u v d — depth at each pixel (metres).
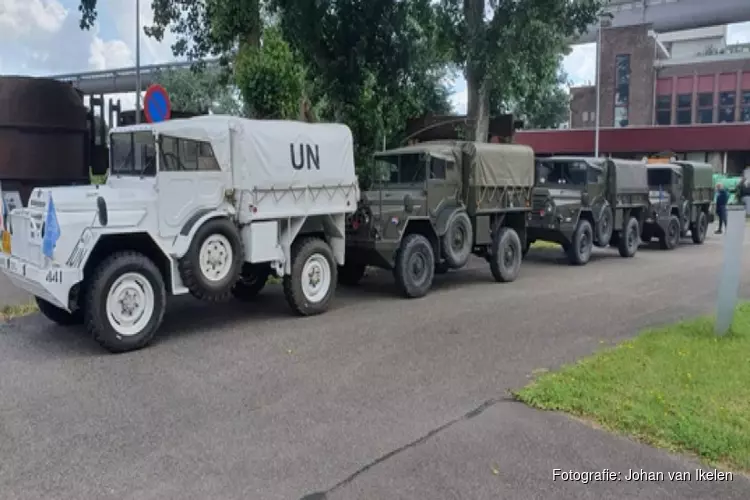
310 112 14.09
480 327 8.20
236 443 4.65
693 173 20.30
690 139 37.66
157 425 4.98
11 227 7.69
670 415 4.92
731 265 7.20
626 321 8.55
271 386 5.90
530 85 16.50
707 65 45.62
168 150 7.45
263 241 8.29
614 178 16.05
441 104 23.20
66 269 6.66
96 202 6.96
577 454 4.45
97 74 43.44
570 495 3.94
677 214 19.53
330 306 9.54
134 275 7.06
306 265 8.85
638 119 47.59
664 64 47.06
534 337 7.67
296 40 14.02
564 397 5.33
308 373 6.29
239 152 8.02
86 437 4.75
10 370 6.34
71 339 7.52
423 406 5.36
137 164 7.67
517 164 12.17
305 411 5.27
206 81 32.00
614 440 4.64
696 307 9.53
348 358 6.80
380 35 15.02
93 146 14.90
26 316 8.59
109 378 6.11
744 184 28.83
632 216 17.31
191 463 4.34
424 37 15.99
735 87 44.88
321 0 13.65
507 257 12.11
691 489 4.02
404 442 4.66
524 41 14.73
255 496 3.91
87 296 6.85
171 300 9.92
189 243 7.51
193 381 6.04
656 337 7.25
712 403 5.14
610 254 17.72
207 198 7.82
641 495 3.95
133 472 4.21
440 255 10.83
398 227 10.05
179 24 15.30
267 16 14.45
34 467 4.28
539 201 14.55
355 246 10.08
